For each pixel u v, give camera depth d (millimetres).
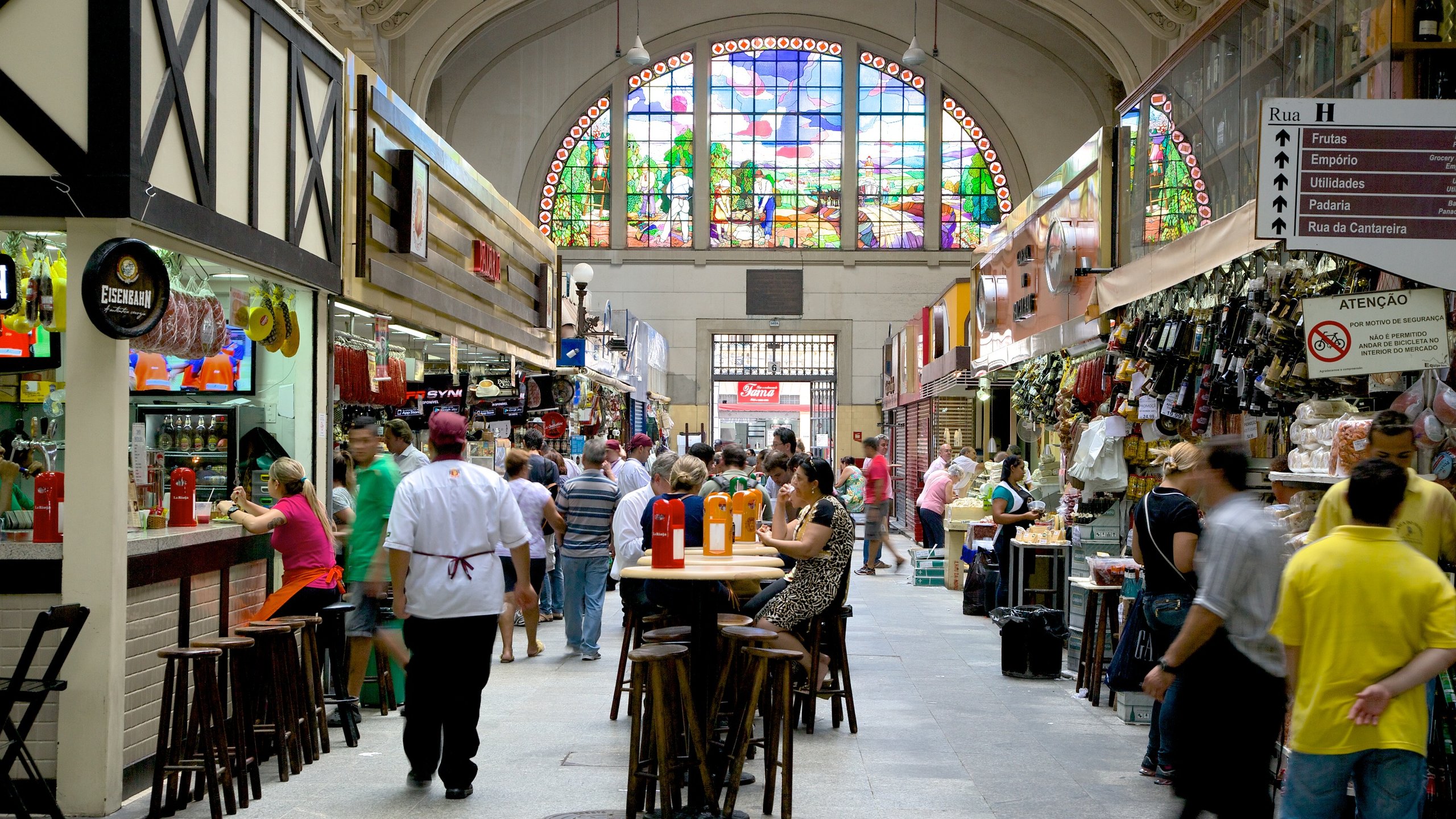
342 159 7906
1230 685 4047
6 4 5035
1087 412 9984
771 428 39000
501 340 12930
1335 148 5254
